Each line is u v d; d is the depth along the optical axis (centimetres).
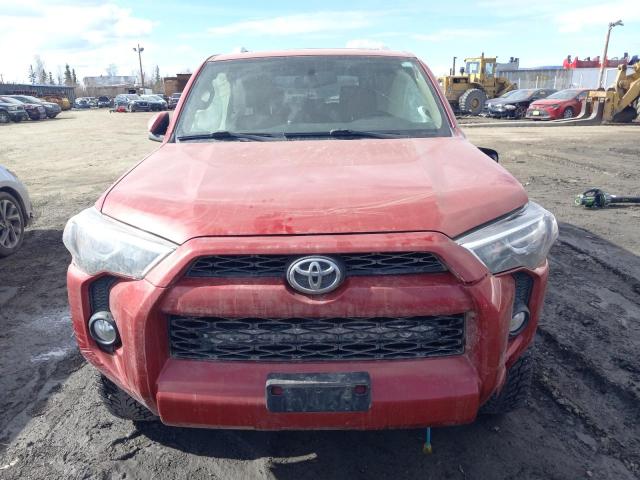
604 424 282
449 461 257
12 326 409
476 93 2847
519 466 253
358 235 196
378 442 270
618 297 436
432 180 233
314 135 321
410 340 204
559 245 568
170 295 199
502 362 206
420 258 198
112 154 1522
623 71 2153
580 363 339
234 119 339
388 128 328
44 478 249
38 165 1305
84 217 233
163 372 205
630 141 1509
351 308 195
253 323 203
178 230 203
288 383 196
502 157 1215
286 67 370
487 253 204
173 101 4953
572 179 948
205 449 267
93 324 222
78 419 291
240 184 231
